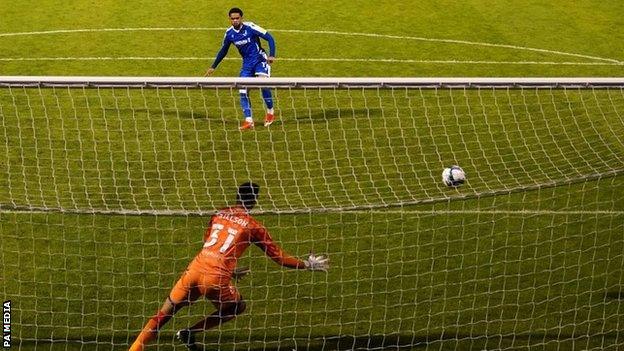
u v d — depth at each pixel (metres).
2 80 8.34
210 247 8.65
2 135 13.44
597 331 9.34
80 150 13.07
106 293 9.69
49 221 11.00
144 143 13.38
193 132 13.82
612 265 10.51
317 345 8.98
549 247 10.84
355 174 12.48
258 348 8.91
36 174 12.26
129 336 9.02
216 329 9.17
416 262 10.43
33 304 9.48
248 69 14.92
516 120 14.38
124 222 11.02
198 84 8.49
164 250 10.48
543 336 9.23
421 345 9.04
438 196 11.87
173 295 8.59
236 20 14.43
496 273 10.29
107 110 14.47
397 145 13.41
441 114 14.50
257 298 9.70
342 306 9.61
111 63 17.62
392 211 11.40
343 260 10.41
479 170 12.66
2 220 10.97
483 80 8.58
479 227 11.20
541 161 12.99
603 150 13.38
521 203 11.73
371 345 9.00
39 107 14.47
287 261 8.76
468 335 9.22
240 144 13.46
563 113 14.69
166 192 11.88
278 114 14.57
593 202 11.84
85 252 10.41
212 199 11.73
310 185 12.12
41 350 8.77
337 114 14.47
